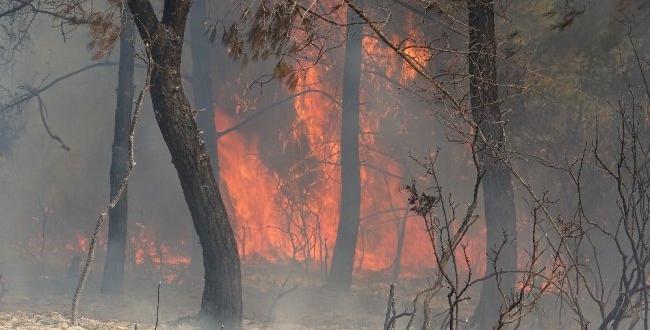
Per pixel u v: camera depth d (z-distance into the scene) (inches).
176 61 866.8
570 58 1182.9
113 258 1334.9
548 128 1250.6
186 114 869.8
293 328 1011.9
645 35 1122.7
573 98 1193.4
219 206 884.6
